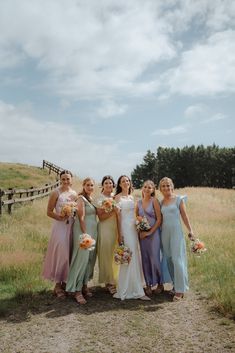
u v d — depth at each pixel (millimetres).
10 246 9734
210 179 90188
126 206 6973
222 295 6379
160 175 94750
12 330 5387
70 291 6535
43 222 13906
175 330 5344
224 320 5617
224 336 5105
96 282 7902
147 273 7035
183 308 6238
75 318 5820
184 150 91562
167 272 7133
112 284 7070
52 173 42031
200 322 5613
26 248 9781
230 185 88938
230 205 25109
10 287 7266
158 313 6023
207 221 16484
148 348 4793
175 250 6801
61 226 6730
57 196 6816
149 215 7023
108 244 6973
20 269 8039
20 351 4746
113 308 6262
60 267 6676
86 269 6738
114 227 7016
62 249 6656
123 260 6621
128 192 7242
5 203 15078
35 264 8539
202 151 90188
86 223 6770
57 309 6203
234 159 88312
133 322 5652
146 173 104688
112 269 7059
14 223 13328
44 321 5707
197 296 6859
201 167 89750
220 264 8555
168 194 7035
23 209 16078
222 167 88562
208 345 4848
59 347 4852
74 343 4965
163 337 5121
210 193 32219
